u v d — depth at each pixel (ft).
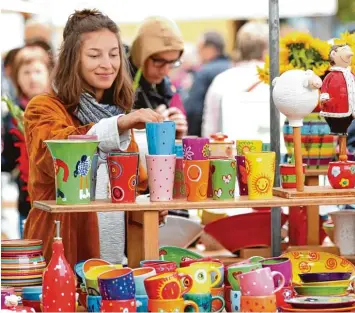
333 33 58.08
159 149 16.71
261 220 22.03
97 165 17.03
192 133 41.04
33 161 18.16
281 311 15.66
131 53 27.58
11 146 30.94
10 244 17.02
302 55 20.59
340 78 17.66
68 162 16.07
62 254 15.52
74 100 18.86
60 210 15.94
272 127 19.65
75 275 17.22
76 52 18.84
